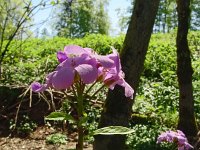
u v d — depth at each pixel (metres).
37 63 13.56
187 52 8.30
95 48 17.73
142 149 8.31
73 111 10.09
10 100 10.95
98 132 1.68
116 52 1.80
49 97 10.60
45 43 19.69
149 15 6.08
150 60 15.40
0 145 9.12
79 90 1.71
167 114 10.41
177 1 8.30
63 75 1.64
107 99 6.00
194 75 13.59
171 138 5.03
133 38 6.10
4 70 12.15
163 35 24.34
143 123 10.26
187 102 8.34
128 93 1.86
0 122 10.38
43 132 10.06
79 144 1.72
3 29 9.56
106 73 1.79
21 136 9.81
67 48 1.76
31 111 10.73
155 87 12.44
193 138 7.91
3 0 9.59
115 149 5.89
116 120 5.90
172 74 13.95
